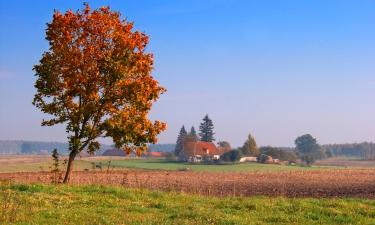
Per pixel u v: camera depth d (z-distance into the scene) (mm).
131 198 26406
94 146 36719
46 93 35531
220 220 20203
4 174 68688
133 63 36219
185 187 53219
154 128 37062
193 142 198125
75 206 23000
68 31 35438
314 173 99625
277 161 186250
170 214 21812
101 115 36281
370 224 20672
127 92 35844
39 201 23188
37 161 171000
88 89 35500
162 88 37469
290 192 49438
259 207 24656
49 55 35594
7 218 18547
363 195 45406
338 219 21672
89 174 73750
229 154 182875
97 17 35938
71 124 35812
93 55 35562
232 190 51344
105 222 19047
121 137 36438
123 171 94625
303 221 21297
